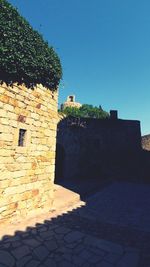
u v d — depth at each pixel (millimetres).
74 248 5383
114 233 6660
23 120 6848
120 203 10523
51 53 7840
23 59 6422
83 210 8844
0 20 5621
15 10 6129
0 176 5887
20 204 6664
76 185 14586
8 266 4332
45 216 7445
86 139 19297
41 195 7793
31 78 7090
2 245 5059
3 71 5961
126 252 5438
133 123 21156
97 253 5270
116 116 21906
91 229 6777
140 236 6590
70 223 7090
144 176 19000
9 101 6246
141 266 4848
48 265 4547
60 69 8508
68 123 17859
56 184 14320
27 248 5094
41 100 7863
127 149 20250
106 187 14844
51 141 8547
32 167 7273
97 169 19203
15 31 6090
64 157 17234
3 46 5750
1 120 5945
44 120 8062
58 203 9234
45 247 5262
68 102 37562
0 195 5887
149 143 25781
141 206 10109
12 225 6191
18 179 6578
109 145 19938
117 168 19562
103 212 8828
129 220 8039
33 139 7363
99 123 20109
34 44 6875
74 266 4617
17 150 6539
